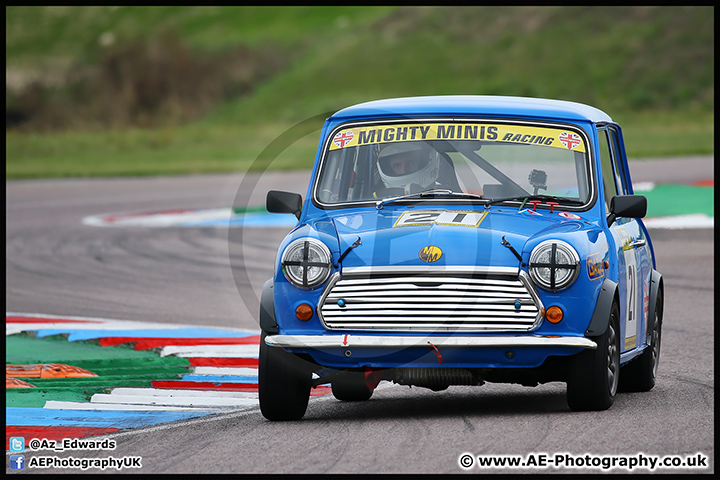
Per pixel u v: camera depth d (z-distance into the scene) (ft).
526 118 80.69
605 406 72.02
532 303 68.23
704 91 625.82
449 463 58.95
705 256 179.52
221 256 193.06
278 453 63.26
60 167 419.54
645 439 63.67
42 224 250.37
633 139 463.42
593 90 650.02
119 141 520.42
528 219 73.41
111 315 134.10
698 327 117.50
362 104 85.20
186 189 332.19
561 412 73.10
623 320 76.69
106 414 79.25
